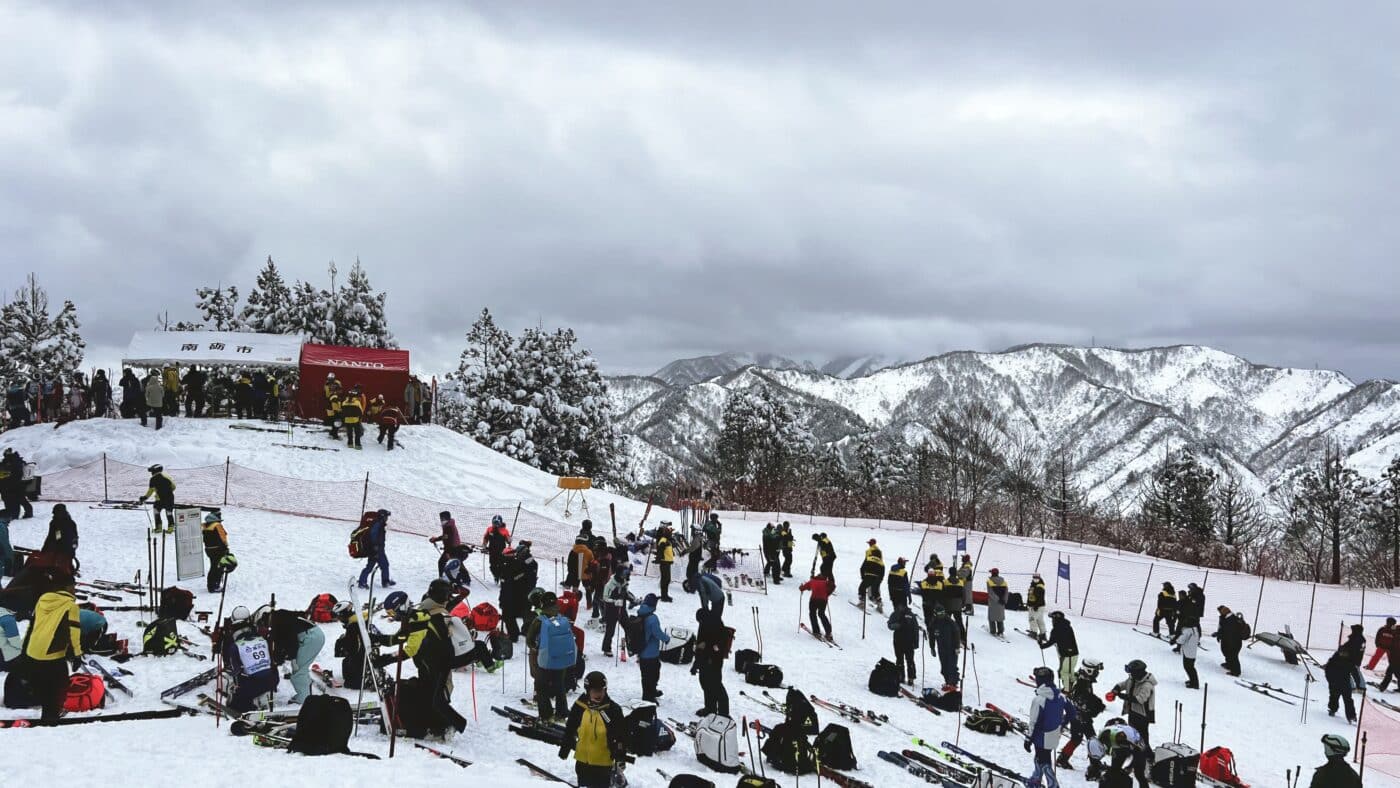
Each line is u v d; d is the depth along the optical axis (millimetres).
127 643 14367
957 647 18797
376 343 62125
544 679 13055
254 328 63688
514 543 28453
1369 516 69125
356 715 12086
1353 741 19688
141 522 25250
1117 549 52906
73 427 34438
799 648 21141
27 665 11242
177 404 37719
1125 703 15586
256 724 11109
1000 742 16453
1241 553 66688
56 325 66062
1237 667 24750
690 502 30234
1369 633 32031
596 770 10266
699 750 13008
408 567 23812
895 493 79000
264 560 22469
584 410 69438
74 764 8961
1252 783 16266
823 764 13492
